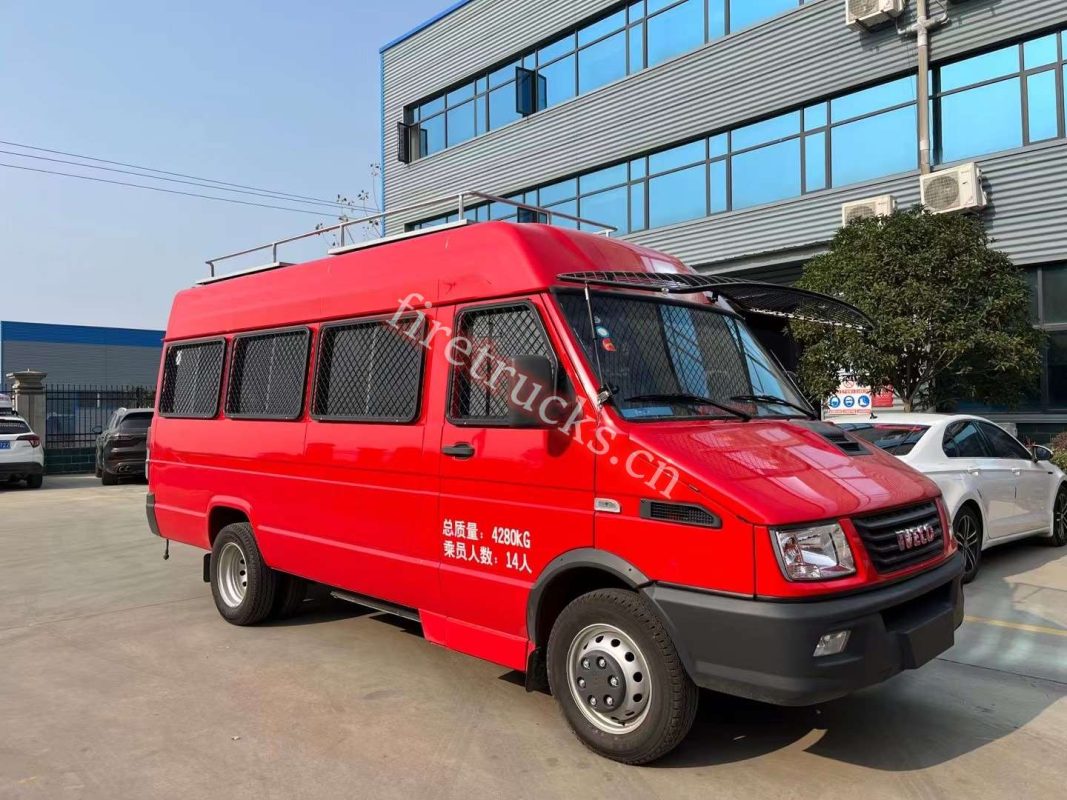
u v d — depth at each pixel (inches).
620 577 139.0
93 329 1756.9
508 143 831.1
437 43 912.9
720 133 650.8
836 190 574.6
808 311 223.5
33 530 430.6
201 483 253.0
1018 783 136.5
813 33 584.1
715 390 170.2
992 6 500.1
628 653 141.4
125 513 502.0
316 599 271.9
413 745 153.3
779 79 604.1
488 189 854.5
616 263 176.1
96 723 165.2
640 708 139.5
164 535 274.7
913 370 403.2
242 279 251.3
